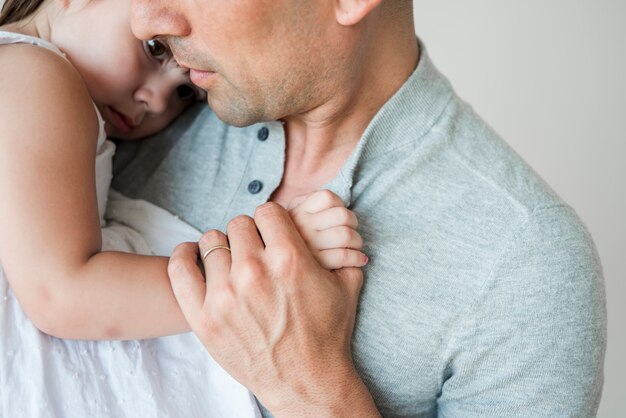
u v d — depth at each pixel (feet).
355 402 3.18
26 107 3.07
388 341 3.37
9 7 3.82
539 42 6.08
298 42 3.11
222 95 3.32
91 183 3.22
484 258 3.29
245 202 3.68
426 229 3.38
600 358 3.34
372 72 3.48
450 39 6.23
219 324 3.03
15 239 2.96
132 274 3.13
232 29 3.02
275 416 3.22
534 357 3.22
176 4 3.07
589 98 6.13
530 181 3.47
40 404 2.94
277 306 3.04
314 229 3.21
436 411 3.70
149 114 4.00
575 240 3.33
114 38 3.65
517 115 6.30
